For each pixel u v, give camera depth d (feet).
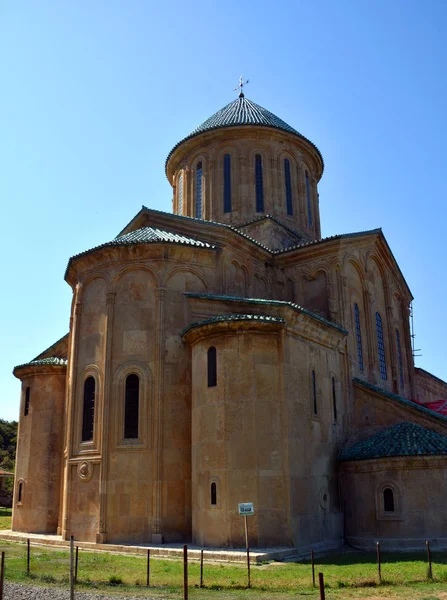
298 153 103.81
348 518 65.92
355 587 39.01
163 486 62.64
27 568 45.93
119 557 54.08
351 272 87.35
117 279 70.49
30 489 79.97
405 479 62.13
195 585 39.70
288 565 48.70
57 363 84.17
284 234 95.55
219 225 76.69
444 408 90.94
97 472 65.26
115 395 66.59
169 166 108.06
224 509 56.54
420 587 38.73
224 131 99.25
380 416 75.87
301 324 66.44
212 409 60.23
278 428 59.36
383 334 95.09
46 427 82.17
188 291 70.90
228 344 61.21
